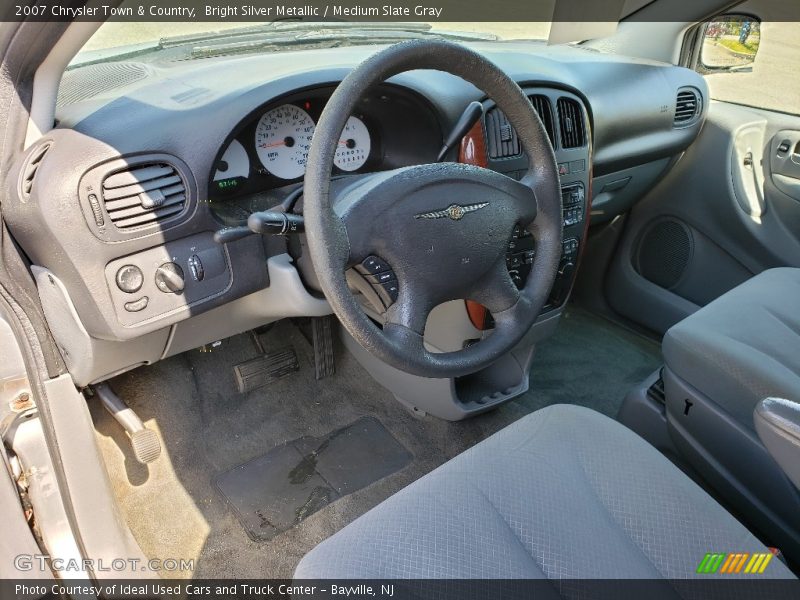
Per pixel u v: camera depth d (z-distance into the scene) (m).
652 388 1.71
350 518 1.66
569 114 1.62
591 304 2.64
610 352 2.38
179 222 1.31
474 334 1.63
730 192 2.13
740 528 0.96
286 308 1.54
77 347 1.40
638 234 2.43
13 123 1.20
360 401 2.04
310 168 0.94
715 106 2.23
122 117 1.26
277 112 1.45
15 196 1.24
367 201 1.00
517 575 0.87
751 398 1.28
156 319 1.35
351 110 0.95
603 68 1.93
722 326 1.43
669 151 2.16
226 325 1.64
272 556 1.56
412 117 1.50
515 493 0.99
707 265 2.27
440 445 1.90
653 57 2.18
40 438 1.32
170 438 1.85
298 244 1.44
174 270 1.33
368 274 1.04
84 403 1.47
